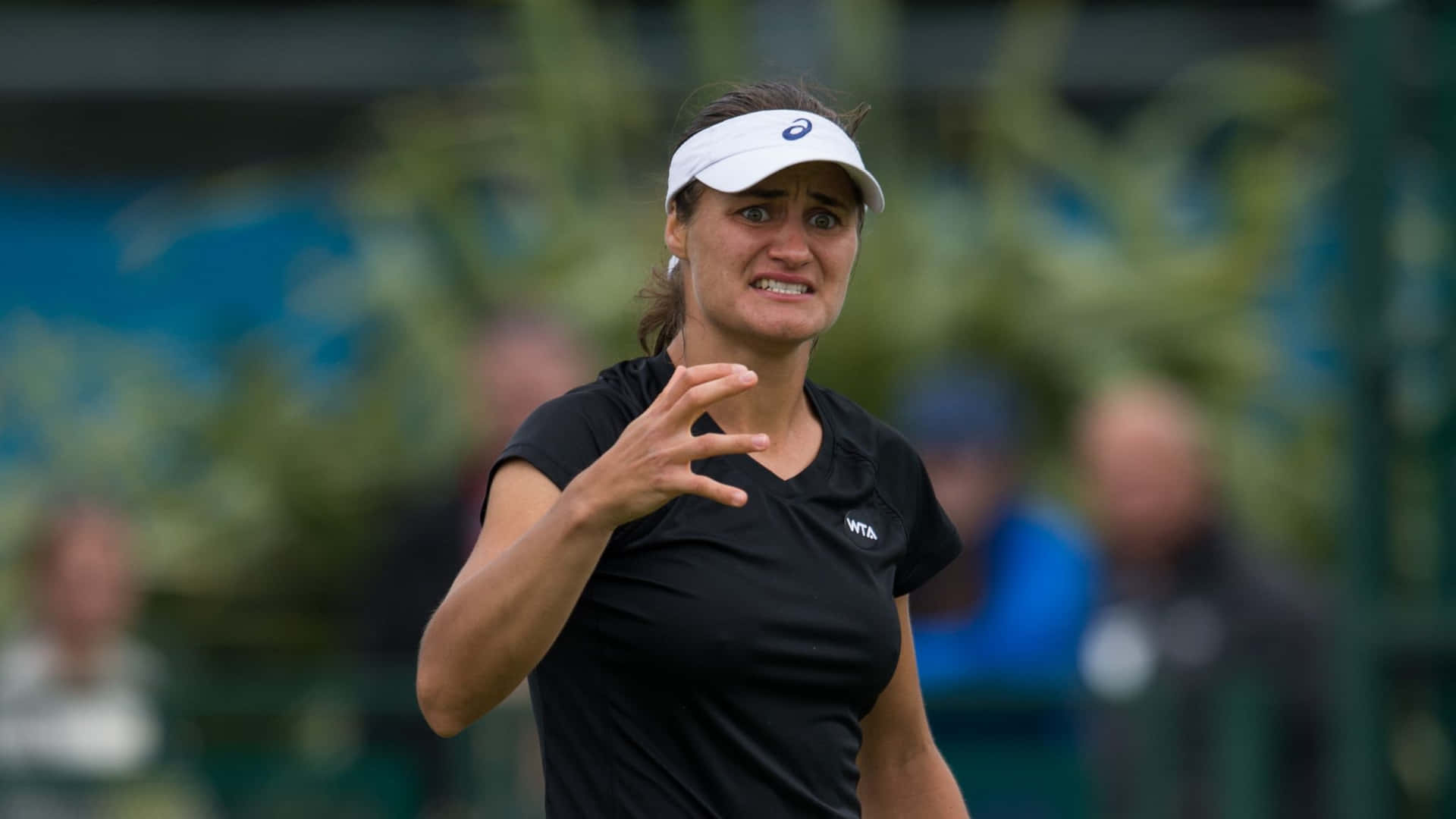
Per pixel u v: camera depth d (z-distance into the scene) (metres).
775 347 9.52
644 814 9.27
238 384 27.16
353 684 18.16
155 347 29.25
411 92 32.75
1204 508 18.00
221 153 32.44
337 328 28.44
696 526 9.20
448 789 17.91
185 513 25.91
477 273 27.09
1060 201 29.81
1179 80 32.72
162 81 32.16
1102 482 18.38
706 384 8.51
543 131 28.14
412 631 19.16
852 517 9.70
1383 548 19.94
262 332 28.39
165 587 25.36
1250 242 27.83
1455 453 20.08
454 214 27.44
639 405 9.69
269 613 25.77
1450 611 18.58
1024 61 29.28
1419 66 20.39
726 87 10.75
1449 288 20.25
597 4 33.06
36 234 30.86
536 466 9.27
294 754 18.22
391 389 26.39
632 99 28.70
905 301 26.03
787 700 9.33
